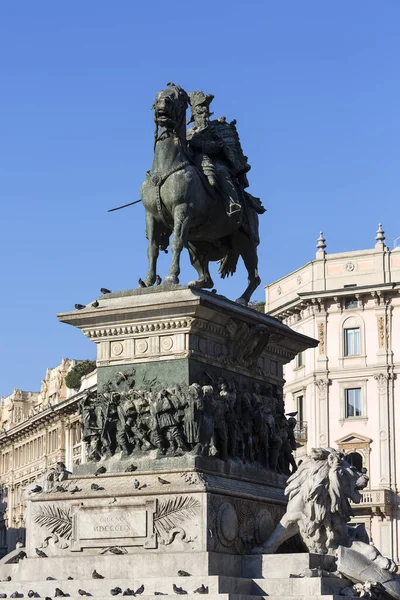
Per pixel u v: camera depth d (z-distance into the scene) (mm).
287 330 24719
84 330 23109
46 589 21250
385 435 87875
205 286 25094
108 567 21391
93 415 22859
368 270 90562
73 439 101875
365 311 90188
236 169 24422
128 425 22344
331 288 91375
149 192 23484
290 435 25094
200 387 22125
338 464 22281
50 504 22391
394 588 21594
